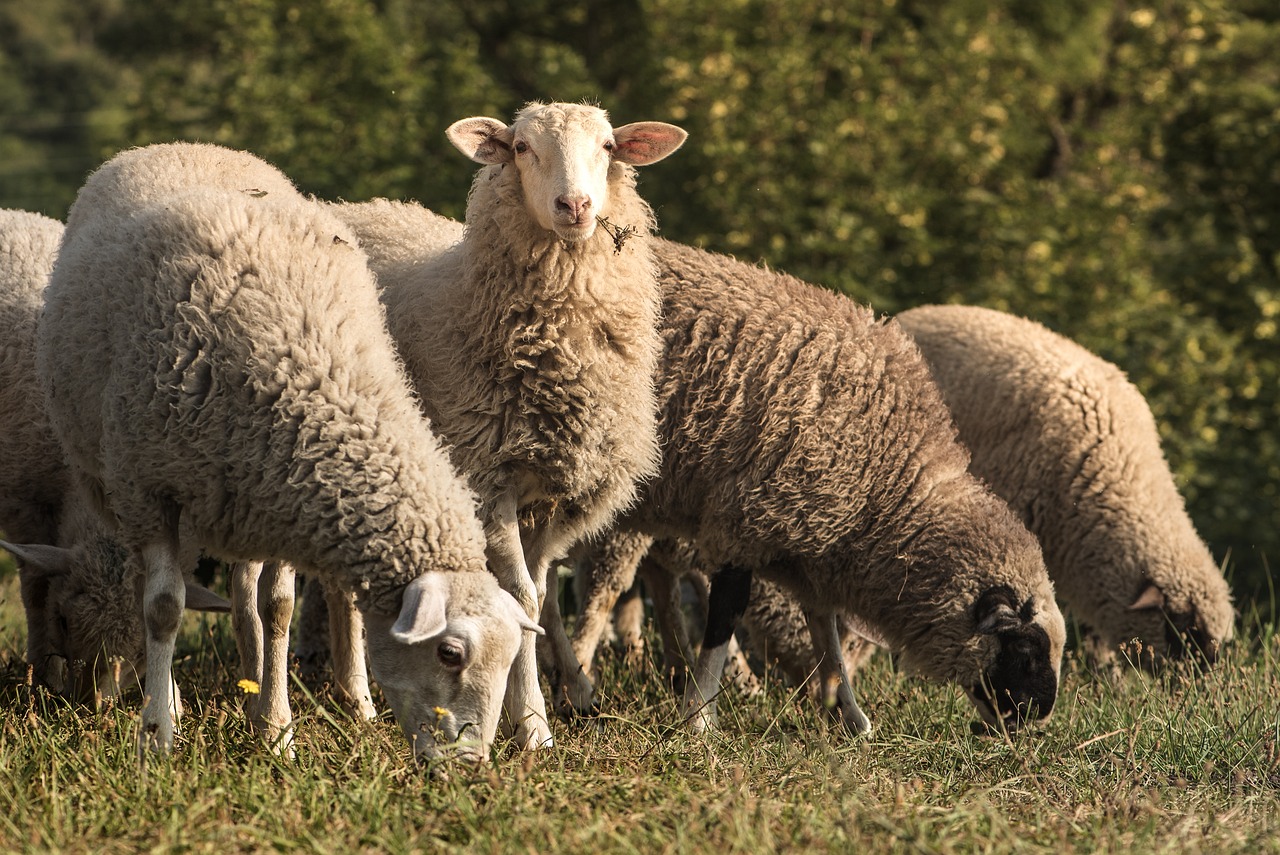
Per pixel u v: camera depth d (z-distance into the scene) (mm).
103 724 7820
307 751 7441
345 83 27094
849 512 9977
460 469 8414
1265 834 6695
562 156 8055
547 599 10070
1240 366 22734
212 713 8133
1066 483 13297
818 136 23234
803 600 10438
